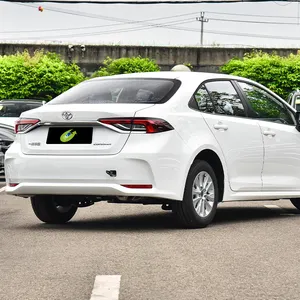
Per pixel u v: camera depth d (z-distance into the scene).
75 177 9.42
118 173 9.27
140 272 6.92
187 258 7.59
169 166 9.41
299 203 12.14
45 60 48.34
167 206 10.19
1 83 47.84
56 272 6.96
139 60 52.34
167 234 9.32
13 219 11.07
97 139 9.38
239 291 6.15
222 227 10.01
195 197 9.84
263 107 11.16
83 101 9.85
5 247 8.39
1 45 54.16
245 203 13.55
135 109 9.38
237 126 10.49
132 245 8.44
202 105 10.09
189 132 9.71
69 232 9.56
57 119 9.52
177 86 9.95
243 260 7.47
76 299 5.94
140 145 9.30
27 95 48.03
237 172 10.49
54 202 10.35
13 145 9.91
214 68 54.88
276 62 51.34
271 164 11.02
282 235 9.20
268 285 6.36
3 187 16.70
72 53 54.25
